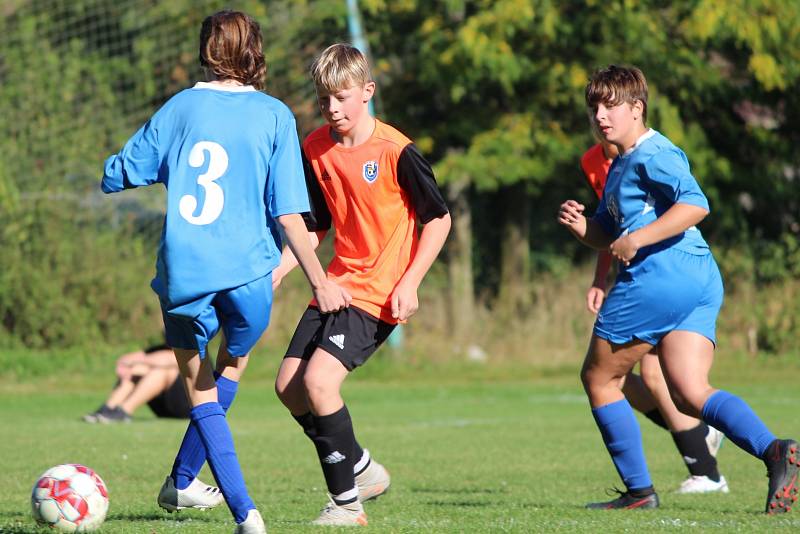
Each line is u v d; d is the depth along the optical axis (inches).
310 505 783.1
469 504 790.5
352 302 667.4
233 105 582.9
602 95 707.4
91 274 2448.3
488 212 3277.6
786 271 2704.2
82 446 1215.6
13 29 2662.4
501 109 2950.3
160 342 2453.2
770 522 652.7
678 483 962.7
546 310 2662.4
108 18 2704.2
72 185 2554.1
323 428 645.9
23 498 808.9
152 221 2544.3
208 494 670.5
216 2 2672.2
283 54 2625.5
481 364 2512.3
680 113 2965.1
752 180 2947.8
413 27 2970.0
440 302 2635.3
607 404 748.0
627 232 716.7
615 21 2790.4
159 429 1443.2
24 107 2600.9
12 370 2271.2
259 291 571.8
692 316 709.3
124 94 2679.6
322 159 693.9
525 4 2647.6
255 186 574.2
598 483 954.1
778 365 2527.1
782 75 2824.8
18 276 2393.0
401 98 3002.0
